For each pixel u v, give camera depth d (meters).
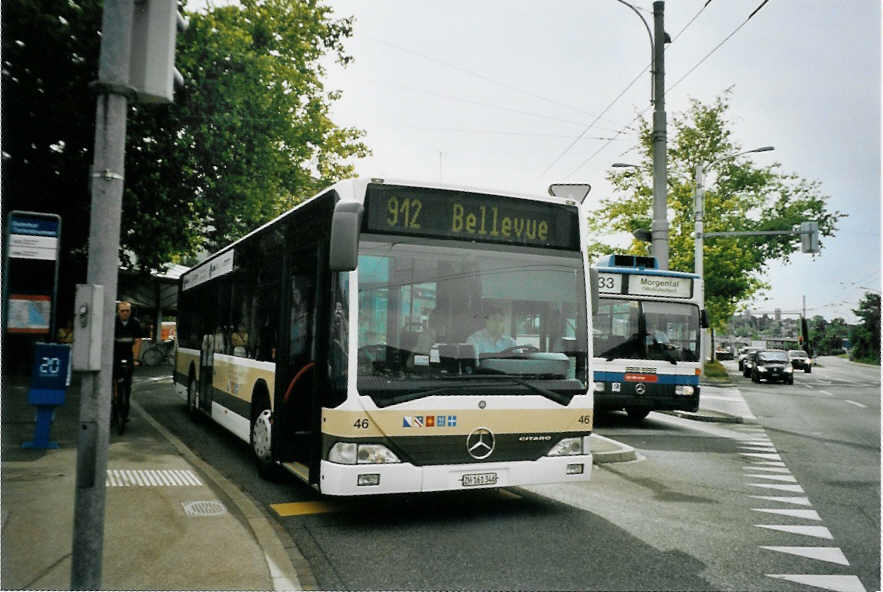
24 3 14.24
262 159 22.14
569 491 8.02
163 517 5.99
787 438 13.92
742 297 40.03
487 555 5.48
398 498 7.37
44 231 9.12
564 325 6.82
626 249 39.41
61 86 15.57
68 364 8.84
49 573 4.52
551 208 6.96
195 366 13.02
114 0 3.52
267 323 8.41
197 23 19.36
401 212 6.37
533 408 6.48
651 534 6.22
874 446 13.08
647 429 14.60
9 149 16.45
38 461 7.90
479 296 6.49
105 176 3.47
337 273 6.16
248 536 5.54
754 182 43.34
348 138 30.19
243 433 9.16
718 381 33.59
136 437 10.30
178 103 18.30
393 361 6.06
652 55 17.83
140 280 29.52
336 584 4.81
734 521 6.81
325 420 6.04
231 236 24.91
